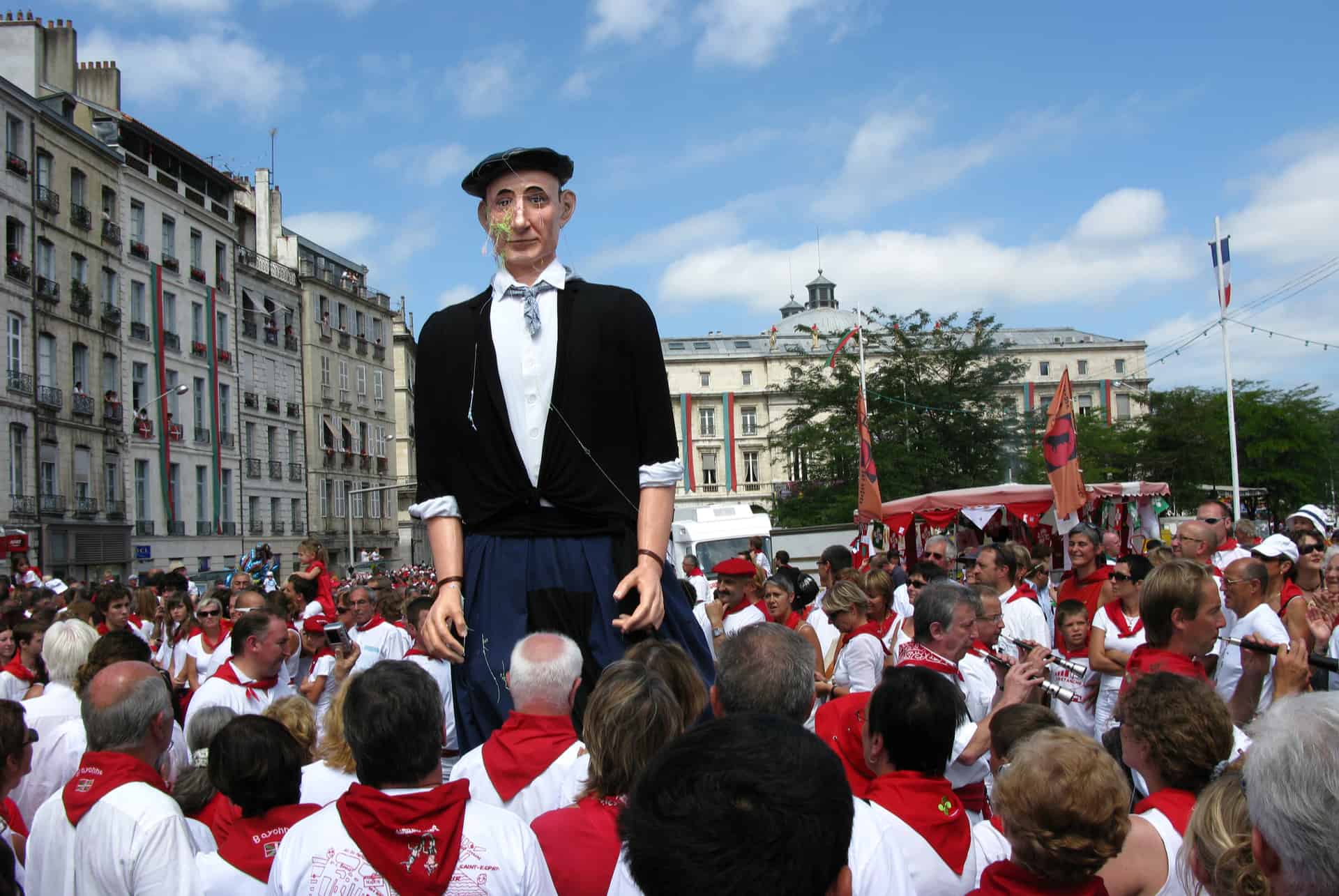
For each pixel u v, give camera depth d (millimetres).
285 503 46562
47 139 32188
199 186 42031
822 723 4297
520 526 3658
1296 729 1896
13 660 7277
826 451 44188
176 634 9766
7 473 29828
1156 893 3127
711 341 83125
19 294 30609
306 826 2896
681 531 22531
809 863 1501
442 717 3080
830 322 90812
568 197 3941
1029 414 44844
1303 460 46312
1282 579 6586
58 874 3789
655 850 1524
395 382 60594
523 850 2873
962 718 3938
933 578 8398
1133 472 48938
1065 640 6664
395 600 9156
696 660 3877
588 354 3641
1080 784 2822
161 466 37406
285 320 47688
